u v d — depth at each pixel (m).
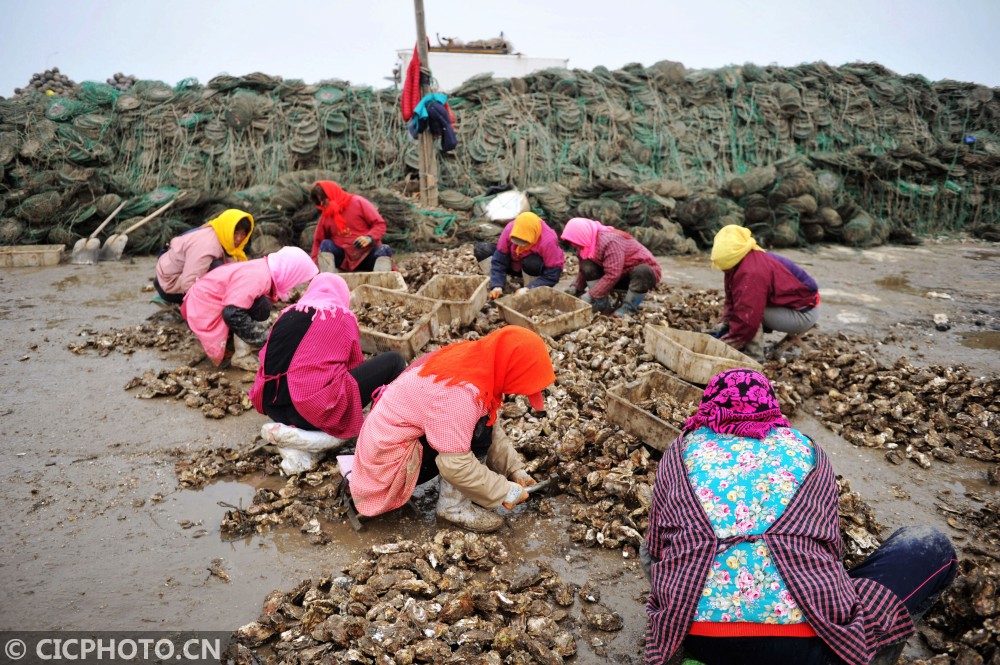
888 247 10.20
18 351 5.74
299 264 5.24
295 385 3.82
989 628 2.69
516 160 10.40
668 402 4.49
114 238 8.66
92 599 3.09
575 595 3.16
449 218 9.23
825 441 4.48
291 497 3.80
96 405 4.86
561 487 3.90
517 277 6.85
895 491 3.92
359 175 10.45
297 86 10.68
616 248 6.10
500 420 4.48
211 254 5.63
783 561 2.22
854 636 2.13
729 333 5.41
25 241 8.83
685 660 2.30
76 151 9.38
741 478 2.37
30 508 3.71
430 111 9.34
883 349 5.98
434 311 5.62
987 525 3.60
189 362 5.55
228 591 3.17
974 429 4.48
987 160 11.48
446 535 3.45
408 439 3.33
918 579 2.42
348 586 3.15
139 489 3.91
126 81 14.36
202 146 10.02
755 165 11.45
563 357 5.29
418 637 2.84
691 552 2.29
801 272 5.27
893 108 12.53
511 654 2.78
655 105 11.40
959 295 7.64
